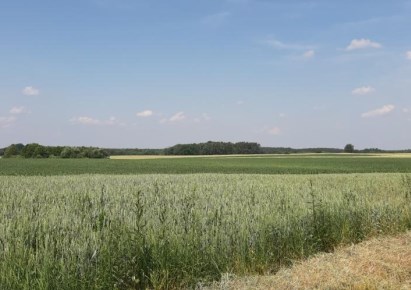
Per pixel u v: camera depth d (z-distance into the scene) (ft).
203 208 34.73
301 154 438.40
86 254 21.38
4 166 196.24
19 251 20.42
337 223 32.19
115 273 20.61
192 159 304.91
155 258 21.90
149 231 23.85
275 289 20.53
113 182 70.08
